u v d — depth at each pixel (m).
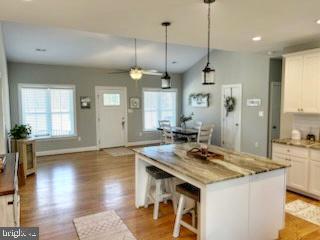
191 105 8.47
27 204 3.54
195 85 8.26
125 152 7.14
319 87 3.73
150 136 8.60
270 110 5.81
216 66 7.25
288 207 3.42
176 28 3.26
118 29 3.29
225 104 6.91
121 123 8.00
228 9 2.59
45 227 2.89
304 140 4.11
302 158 3.73
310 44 4.03
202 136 6.19
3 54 4.75
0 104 3.89
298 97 4.04
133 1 2.36
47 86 6.75
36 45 5.54
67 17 2.81
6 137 4.47
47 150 6.84
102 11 2.62
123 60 7.12
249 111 6.25
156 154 3.04
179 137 6.85
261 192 2.42
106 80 7.62
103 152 7.16
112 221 3.03
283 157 4.01
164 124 7.70
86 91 7.32
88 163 5.91
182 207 2.68
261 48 4.52
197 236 2.50
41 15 2.74
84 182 4.52
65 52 6.11
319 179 3.53
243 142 6.46
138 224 2.97
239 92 6.53
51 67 6.79
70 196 3.84
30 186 4.30
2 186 1.96
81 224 2.96
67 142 7.11
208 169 2.37
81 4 2.42
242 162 2.62
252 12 2.68
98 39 5.60
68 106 7.12
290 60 4.14
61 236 2.70
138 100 8.25
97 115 7.55
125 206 3.48
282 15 2.78
